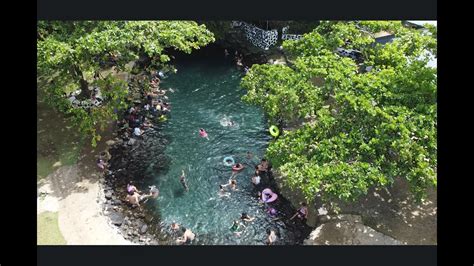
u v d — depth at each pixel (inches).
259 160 1261.1
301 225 1047.0
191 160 1261.1
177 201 1127.0
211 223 1067.3
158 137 1341.0
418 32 1208.8
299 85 1073.5
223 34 1835.6
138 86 1560.0
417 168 874.1
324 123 971.9
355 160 949.2
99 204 1086.4
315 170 887.1
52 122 1338.6
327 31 1284.4
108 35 1081.4
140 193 1143.6
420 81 1006.4
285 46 1241.4
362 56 1450.5
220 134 1359.5
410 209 1045.2
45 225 1007.0
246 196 1141.7
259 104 1143.6
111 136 1309.1
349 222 1018.7
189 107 1482.5
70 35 1144.8
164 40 1180.5
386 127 904.3
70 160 1209.4
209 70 1695.4
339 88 1027.3
